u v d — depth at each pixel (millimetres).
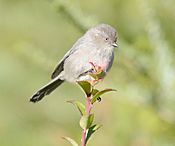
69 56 11633
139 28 14656
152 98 9836
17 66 18469
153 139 10586
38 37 19266
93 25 9758
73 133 14578
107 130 11961
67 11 9609
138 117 10766
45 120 17062
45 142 14242
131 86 9930
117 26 15516
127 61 10086
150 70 9914
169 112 9961
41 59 10461
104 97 11625
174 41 11609
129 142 11352
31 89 18297
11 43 19453
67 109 17031
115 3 16141
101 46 11438
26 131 15172
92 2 16500
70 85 15344
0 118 17250
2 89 18375
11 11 20484
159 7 11898
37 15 19719
